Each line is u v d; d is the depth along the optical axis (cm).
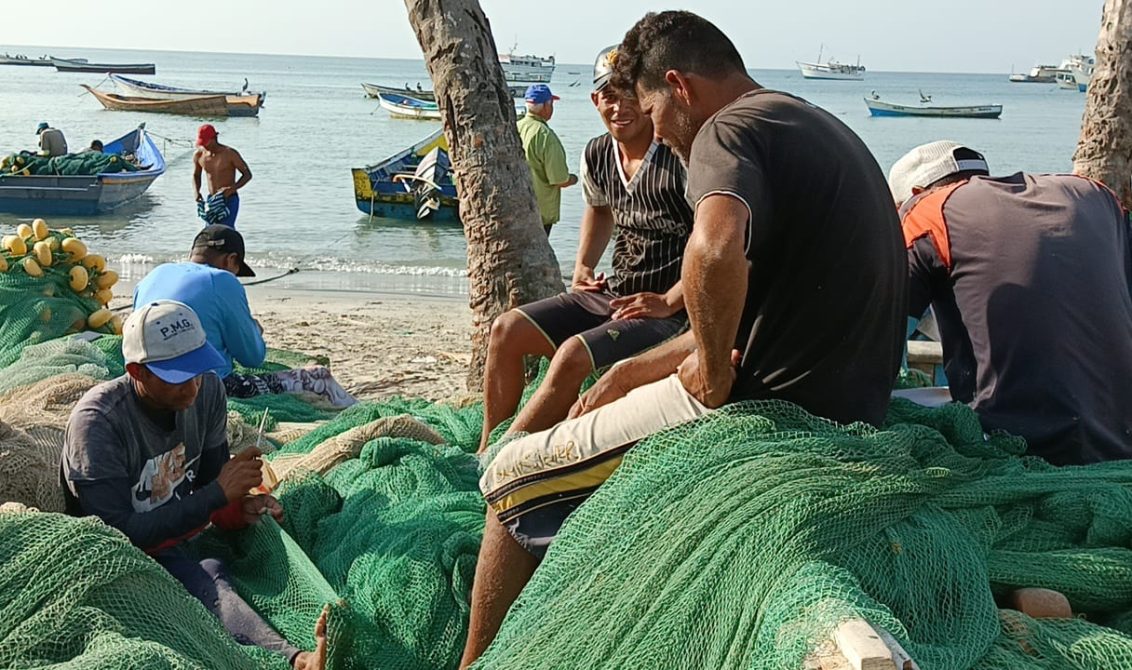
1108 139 979
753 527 287
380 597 392
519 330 501
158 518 411
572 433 344
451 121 783
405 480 481
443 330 1247
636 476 324
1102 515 333
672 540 299
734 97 348
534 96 1147
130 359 419
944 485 321
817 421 329
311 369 770
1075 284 393
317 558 450
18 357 757
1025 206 404
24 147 4166
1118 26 966
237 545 449
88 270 845
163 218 2383
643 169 464
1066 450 389
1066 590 315
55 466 470
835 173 321
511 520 349
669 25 352
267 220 2420
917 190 443
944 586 291
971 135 6078
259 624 394
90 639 307
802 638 246
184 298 648
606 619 294
